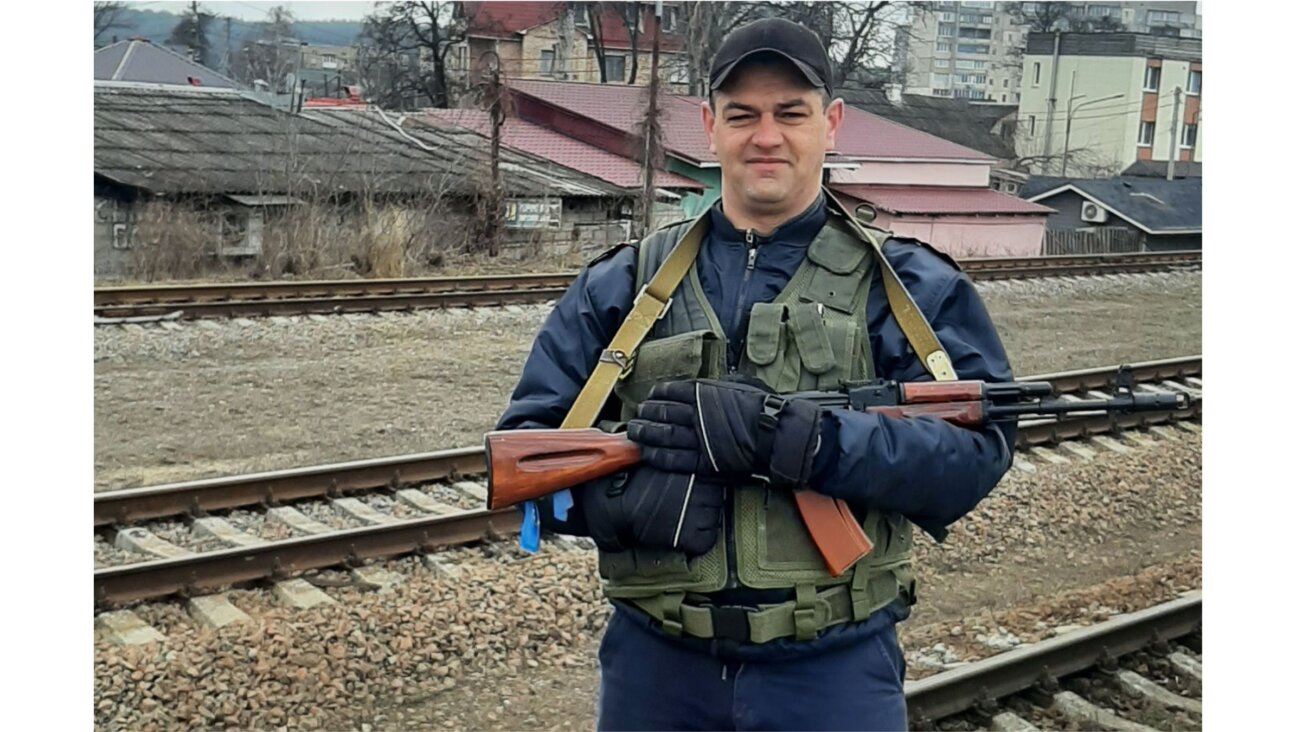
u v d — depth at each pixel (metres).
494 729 4.07
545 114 26.41
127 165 17.66
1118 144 37.97
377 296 11.31
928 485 2.14
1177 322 13.54
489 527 5.65
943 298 2.30
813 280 2.31
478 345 10.14
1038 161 36.94
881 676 2.26
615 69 37.31
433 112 26.17
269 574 5.06
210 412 7.84
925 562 5.66
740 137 2.29
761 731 2.20
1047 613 5.07
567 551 5.54
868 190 26.14
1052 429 7.89
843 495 2.13
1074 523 6.43
